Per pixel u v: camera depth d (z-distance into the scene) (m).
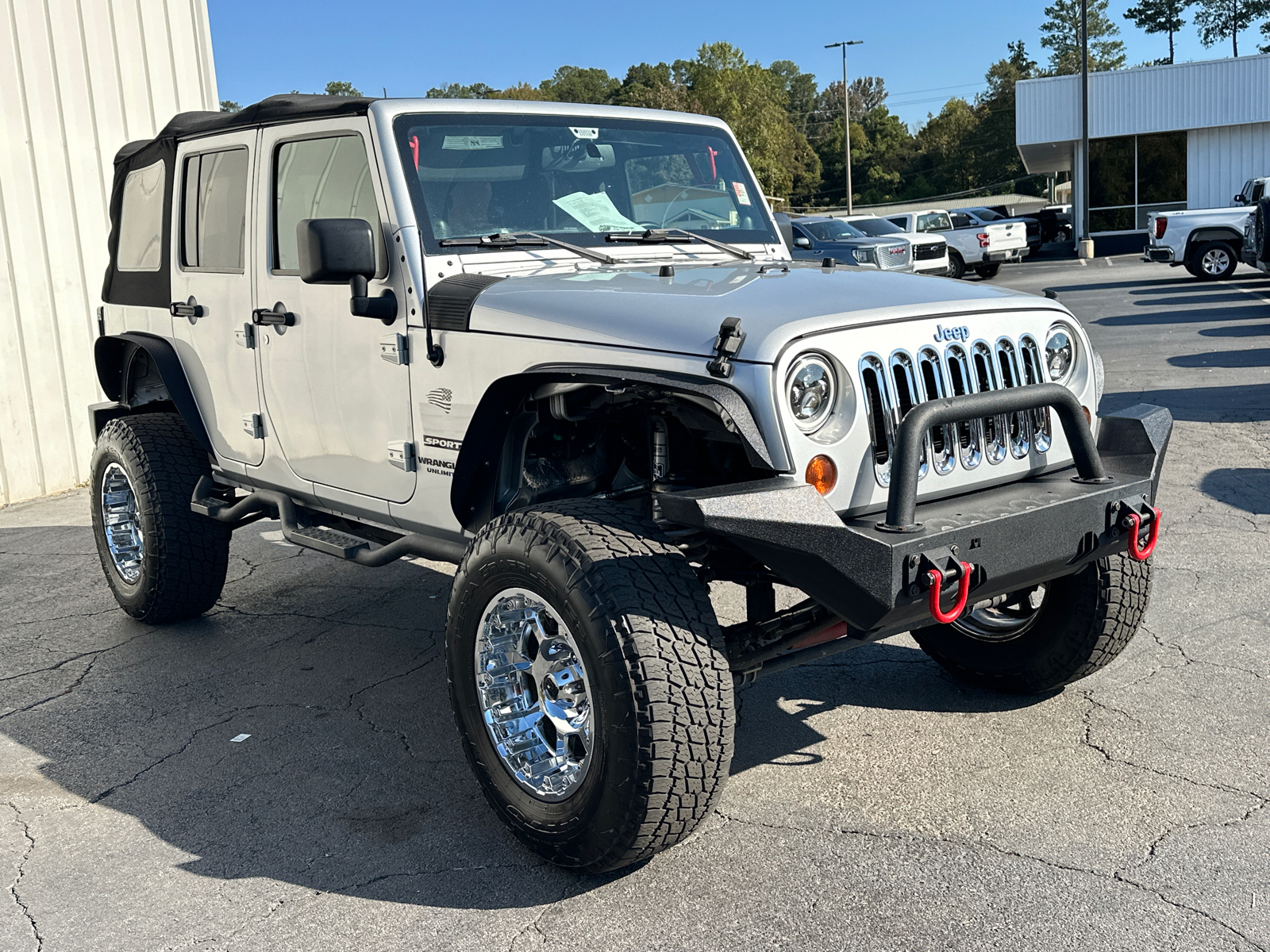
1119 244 33.97
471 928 2.79
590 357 3.03
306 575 6.23
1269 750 3.51
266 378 4.34
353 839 3.27
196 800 3.55
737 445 3.11
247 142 4.32
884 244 20.56
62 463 9.16
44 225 8.93
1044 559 2.97
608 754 2.74
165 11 9.86
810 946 2.63
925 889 2.85
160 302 5.03
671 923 2.76
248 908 2.92
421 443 3.61
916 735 3.79
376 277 3.67
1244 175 32.50
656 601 2.75
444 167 3.72
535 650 3.15
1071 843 3.04
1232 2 91.94
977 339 3.12
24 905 2.97
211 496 5.08
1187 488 6.87
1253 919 2.65
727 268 3.70
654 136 4.30
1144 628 4.63
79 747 4.00
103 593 6.08
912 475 2.76
